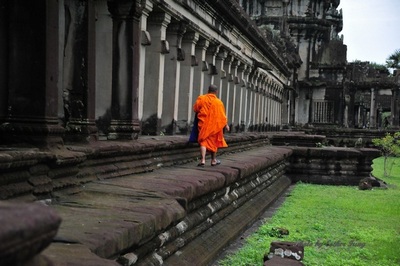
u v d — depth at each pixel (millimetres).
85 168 6359
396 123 48969
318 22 46375
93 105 6957
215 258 7672
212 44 15039
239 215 10062
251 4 47438
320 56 46719
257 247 8609
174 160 9859
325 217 11922
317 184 19625
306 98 46438
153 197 5707
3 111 5461
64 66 6738
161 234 5469
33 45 5371
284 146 21500
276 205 13805
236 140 15555
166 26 10719
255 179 12453
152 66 10547
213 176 8102
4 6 5383
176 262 5914
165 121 11773
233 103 18297
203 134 9898
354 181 19531
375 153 19438
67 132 6543
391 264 7895
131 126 8219
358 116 54031
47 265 1810
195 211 7281
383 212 12773
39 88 5367
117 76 8203
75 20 6688
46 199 4922
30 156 4566
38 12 5344
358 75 49375
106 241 3730
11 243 1442
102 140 7758
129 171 7574
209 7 13422
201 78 14156
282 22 43406
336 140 41125
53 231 1683
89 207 4930
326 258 8062
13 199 4289
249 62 20750
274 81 29828
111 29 8906
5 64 5434
